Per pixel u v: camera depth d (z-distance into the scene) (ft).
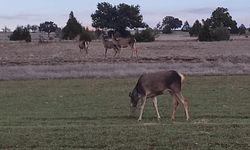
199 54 169.89
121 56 163.43
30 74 115.34
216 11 370.32
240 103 80.53
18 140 51.06
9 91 98.68
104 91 96.63
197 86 99.66
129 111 74.02
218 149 46.78
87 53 182.39
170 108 76.02
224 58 142.72
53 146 49.16
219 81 104.17
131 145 48.52
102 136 51.72
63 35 346.74
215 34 285.84
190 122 61.77
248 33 426.51
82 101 86.28
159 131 53.31
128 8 384.68
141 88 66.74
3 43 267.80
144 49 204.13
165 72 66.39
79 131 54.24
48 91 98.07
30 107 81.25
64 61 140.77
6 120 66.69
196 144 48.21
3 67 126.11
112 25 384.47
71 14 358.02
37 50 208.03
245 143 48.21
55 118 68.74
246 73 114.01
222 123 58.65
